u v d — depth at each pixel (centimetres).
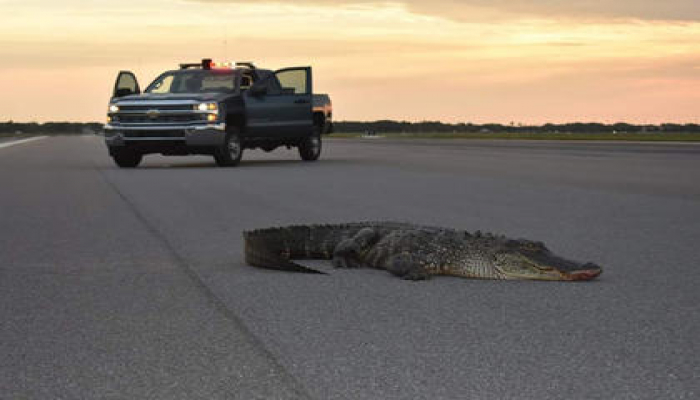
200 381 425
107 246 895
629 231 995
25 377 434
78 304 610
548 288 658
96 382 425
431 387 412
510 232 988
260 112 2509
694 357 464
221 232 998
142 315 574
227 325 544
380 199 1387
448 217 1137
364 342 498
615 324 540
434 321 550
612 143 4516
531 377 427
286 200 1376
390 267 705
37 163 2722
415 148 4038
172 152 2394
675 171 2084
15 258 818
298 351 479
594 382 419
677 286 665
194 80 2506
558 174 1992
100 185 1725
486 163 2514
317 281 691
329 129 2894
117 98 2409
